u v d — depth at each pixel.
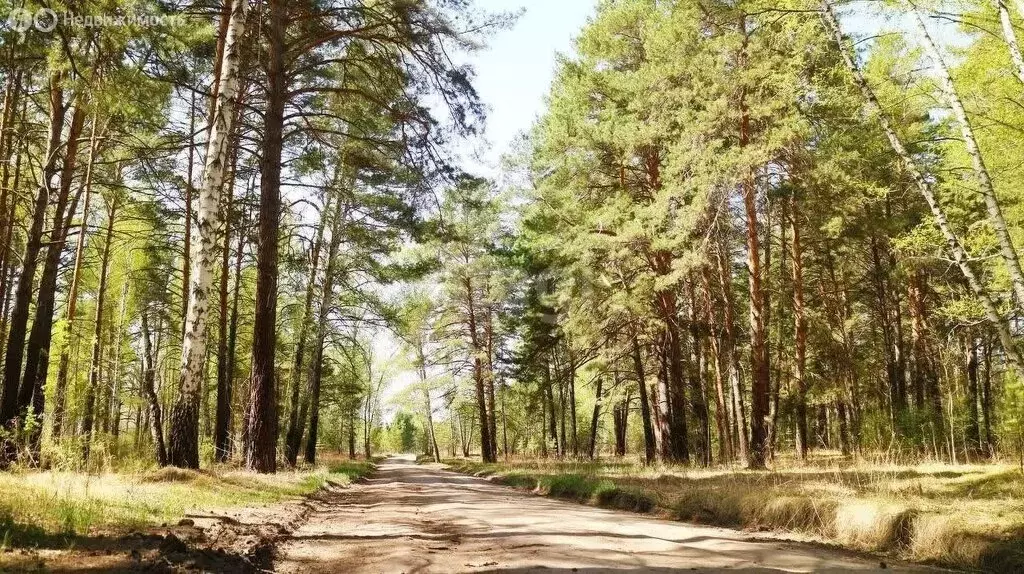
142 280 25.66
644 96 18.47
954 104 8.35
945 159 14.13
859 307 29.84
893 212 20.05
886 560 6.55
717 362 24.25
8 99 13.23
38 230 12.98
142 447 12.86
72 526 5.08
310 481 14.24
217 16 14.56
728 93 16.09
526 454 47.53
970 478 10.33
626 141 18.75
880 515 7.44
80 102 9.77
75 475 8.60
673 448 20.33
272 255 14.51
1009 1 9.22
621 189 21.44
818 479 11.65
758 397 16.61
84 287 25.55
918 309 22.05
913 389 26.47
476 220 31.72
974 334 23.30
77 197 15.77
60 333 12.21
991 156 12.13
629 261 19.38
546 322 27.80
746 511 9.16
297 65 17.12
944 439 16.72
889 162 17.48
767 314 21.50
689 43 17.03
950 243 8.13
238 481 11.02
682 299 23.31
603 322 21.20
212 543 5.44
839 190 16.28
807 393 20.42
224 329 19.19
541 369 30.81
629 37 21.61
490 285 33.50
